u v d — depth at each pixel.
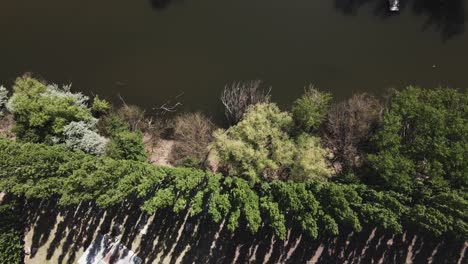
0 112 51.03
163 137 52.59
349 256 48.38
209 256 49.25
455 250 47.62
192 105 53.69
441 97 43.84
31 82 50.38
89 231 50.72
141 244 50.00
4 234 47.69
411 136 44.00
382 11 54.44
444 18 53.88
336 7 54.88
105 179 42.31
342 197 40.31
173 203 46.62
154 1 55.84
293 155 44.44
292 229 48.81
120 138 48.28
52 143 48.00
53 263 50.34
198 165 50.03
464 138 42.00
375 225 48.16
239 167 45.53
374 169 45.06
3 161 42.28
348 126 48.62
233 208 44.22
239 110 50.81
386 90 52.94
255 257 48.88
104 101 52.66
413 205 42.81
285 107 53.25
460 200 39.16
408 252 48.03
